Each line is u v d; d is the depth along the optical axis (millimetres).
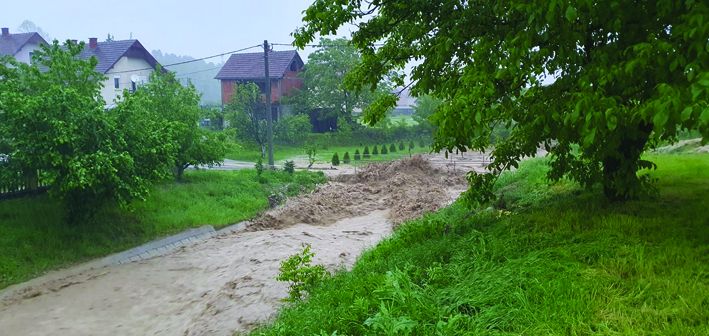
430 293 5316
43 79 16562
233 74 47562
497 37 6719
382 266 7344
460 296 5043
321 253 13203
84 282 12477
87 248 14609
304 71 46250
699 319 3982
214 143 23641
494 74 5992
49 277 12883
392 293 5133
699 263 4898
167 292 11562
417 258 6973
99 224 15891
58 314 10562
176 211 18516
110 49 42719
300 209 19172
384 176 25469
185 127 19625
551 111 6020
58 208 16016
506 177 15211
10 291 11922
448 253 6859
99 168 13391
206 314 9602
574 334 4008
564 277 4980
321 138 42906
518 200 10852
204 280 12062
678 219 6285
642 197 7645
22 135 13453
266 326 6961
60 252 14086
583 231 6289
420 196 20531
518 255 5938
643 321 4070
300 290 7844
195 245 15672
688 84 4875
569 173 8453
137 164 15148
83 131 13914
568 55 6004
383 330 4531
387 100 8711
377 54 8781
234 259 13375
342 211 20188
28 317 10461
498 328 4383
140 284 12188
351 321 5043
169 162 15977
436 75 7891
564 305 4430
